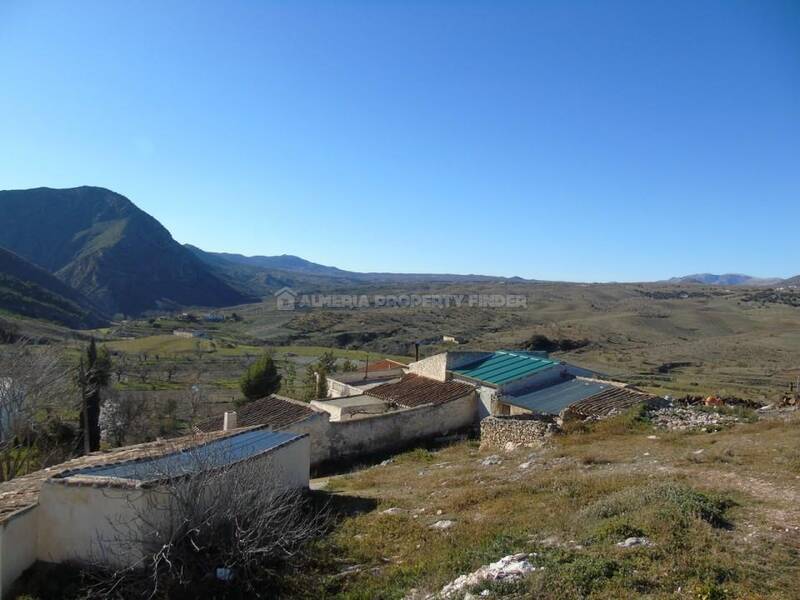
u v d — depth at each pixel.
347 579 7.15
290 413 19.50
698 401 17.66
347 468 17.16
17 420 23.33
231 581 7.24
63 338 61.28
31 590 7.59
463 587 5.66
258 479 8.69
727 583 5.12
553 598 5.10
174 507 7.84
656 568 5.45
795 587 5.02
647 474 9.42
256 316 114.75
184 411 38.66
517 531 7.30
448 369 22.52
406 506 10.26
